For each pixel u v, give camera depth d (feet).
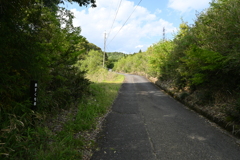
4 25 8.72
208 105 21.56
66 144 10.70
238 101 15.51
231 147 11.82
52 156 8.72
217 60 18.12
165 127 15.74
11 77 9.34
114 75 83.87
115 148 11.30
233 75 19.97
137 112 21.20
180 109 23.38
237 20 15.87
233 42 16.52
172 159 10.00
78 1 18.34
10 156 7.66
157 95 35.78
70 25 18.10
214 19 20.90
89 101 22.75
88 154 10.41
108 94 31.07
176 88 38.86
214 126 16.38
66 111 17.61
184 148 11.49
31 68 10.85
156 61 55.88
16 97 10.73
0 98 9.38
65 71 19.51
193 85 28.63
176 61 36.09
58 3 17.94
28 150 8.35
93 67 92.17
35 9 13.09
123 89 44.19
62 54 17.19
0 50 8.73
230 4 17.70
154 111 21.89
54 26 15.87
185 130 15.06
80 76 22.81
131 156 10.26
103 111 20.45
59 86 18.11
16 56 9.69
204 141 12.74
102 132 14.19
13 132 8.49
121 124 16.38
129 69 169.48
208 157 10.36
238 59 15.31
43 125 12.52
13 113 9.41
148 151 10.94
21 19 10.16
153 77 78.48
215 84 22.20
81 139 12.05
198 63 22.82
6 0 8.67
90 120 16.39
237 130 14.03
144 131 14.56
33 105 10.51
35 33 12.34
